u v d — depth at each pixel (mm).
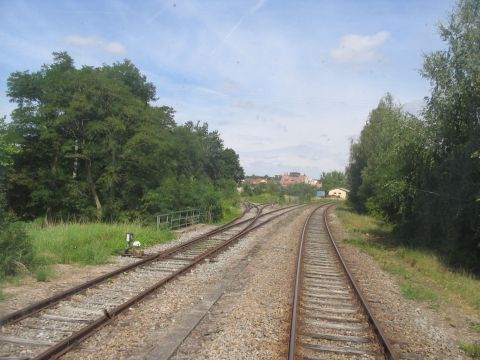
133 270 13266
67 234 17703
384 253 20078
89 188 34469
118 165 32906
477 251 17031
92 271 13094
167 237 21656
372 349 7715
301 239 22344
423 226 22125
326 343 7863
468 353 7918
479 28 18266
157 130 34969
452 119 19609
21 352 6824
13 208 34000
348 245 22297
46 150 34438
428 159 21031
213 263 15180
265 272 13773
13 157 32094
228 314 9148
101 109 32562
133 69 43969
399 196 22984
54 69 35812
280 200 75875
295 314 8812
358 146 54500
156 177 35250
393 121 26922
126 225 21922
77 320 8359
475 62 17828
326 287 12133
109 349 7133
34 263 12781
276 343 7625
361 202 50688
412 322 9555
